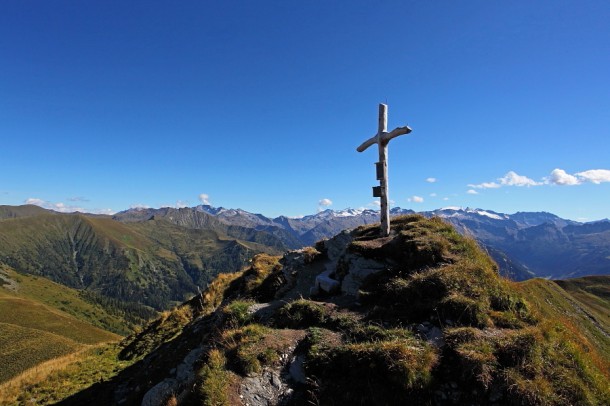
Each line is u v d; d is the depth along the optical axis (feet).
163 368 51.98
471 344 30.22
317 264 67.97
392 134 58.65
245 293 70.38
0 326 384.06
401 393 28.22
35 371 71.15
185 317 79.46
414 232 53.01
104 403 49.83
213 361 32.76
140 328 85.76
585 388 27.68
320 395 30.09
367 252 53.21
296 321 42.32
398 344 30.66
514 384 26.91
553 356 29.89
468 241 52.31
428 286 39.81
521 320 36.63
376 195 61.57
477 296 37.96
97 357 71.87
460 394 27.71
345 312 41.91
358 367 30.60
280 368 33.32
